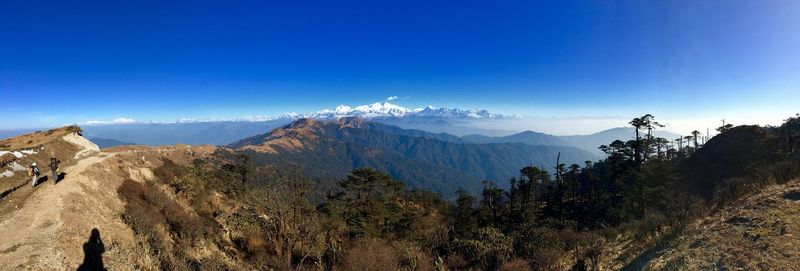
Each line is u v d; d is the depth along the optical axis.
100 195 22.77
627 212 49.00
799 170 21.72
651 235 23.06
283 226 29.84
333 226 38.44
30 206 18.89
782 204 16.58
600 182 91.25
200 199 31.66
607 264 22.28
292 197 30.64
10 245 15.39
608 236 30.64
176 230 24.94
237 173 41.09
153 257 20.72
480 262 31.95
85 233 18.17
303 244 30.91
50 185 21.80
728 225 16.69
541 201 88.75
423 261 32.28
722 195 22.64
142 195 26.27
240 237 30.78
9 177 23.58
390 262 31.05
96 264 17.19
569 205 74.00
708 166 58.25
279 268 27.78
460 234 47.97
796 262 11.73
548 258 27.69
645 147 62.06
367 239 37.09
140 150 39.59
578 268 23.39
